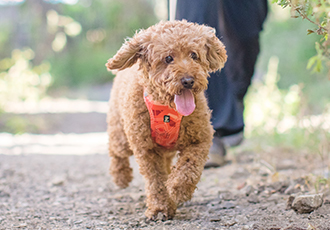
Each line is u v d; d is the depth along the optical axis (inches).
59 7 783.7
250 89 284.0
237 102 183.5
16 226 120.0
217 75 177.3
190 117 121.2
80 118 463.2
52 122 421.1
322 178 138.2
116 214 134.7
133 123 124.6
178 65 112.3
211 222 116.6
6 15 751.7
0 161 235.9
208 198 143.4
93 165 229.8
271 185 145.6
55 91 679.1
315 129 207.6
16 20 738.2
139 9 975.6
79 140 342.3
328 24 97.7
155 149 130.1
